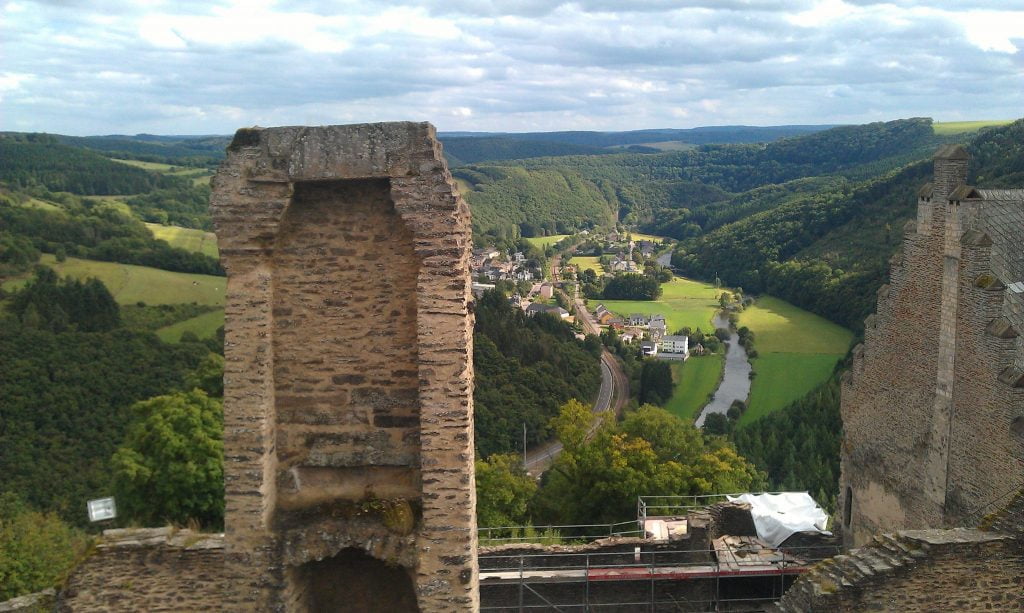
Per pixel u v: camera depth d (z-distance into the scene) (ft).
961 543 38.78
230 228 31.35
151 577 42.24
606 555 69.00
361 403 32.86
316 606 34.71
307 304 32.60
